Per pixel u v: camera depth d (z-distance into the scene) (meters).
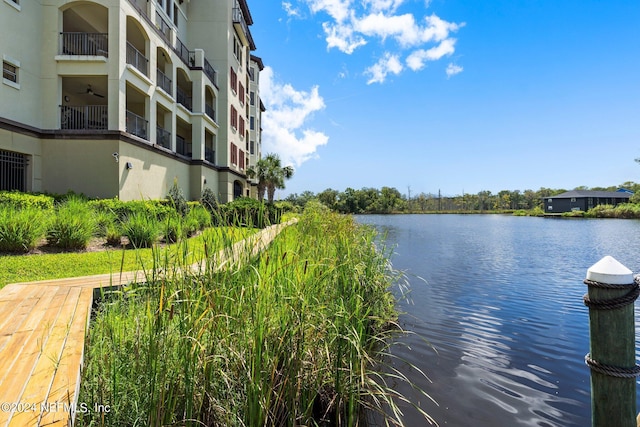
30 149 10.68
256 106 33.00
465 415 2.84
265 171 26.09
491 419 2.80
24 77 10.56
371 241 5.82
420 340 4.46
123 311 2.62
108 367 2.03
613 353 1.57
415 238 18.95
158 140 14.87
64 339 2.33
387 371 3.58
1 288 4.25
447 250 14.01
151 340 1.76
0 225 6.30
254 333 2.00
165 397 1.77
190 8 20.91
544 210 61.75
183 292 2.04
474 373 3.60
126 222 8.09
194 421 1.82
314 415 2.56
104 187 11.29
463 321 5.31
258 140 34.62
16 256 6.11
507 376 3.55
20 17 10.43
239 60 24.81
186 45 20.62
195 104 18.22
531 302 6.44
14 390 1.65
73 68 11.41
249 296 2.12
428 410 2.90
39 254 6.42
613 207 48.19
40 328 2.57
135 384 1.85
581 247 14.96
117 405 1.83
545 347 4.33
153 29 14.10
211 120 19.55
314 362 2.41
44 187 11.09
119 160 11.39
